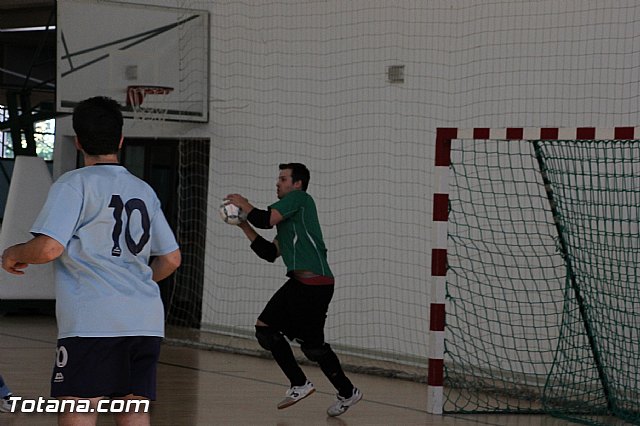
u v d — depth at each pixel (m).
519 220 12.80
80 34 17.67
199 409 10.22
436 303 10.61
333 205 15.66
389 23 14.80
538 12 12.80
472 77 13.59
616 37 11.94
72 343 5.37
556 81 12.58
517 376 12.73
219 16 17.97
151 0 19.19
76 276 5.44
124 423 5.70
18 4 23.58
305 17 16.27
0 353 13.77
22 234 18.72
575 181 11.97
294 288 9.90
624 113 11.82
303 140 16.28
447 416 10.42
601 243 11.58
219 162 17.95
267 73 17.00
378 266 14.87
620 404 11.09
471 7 13.60
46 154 29.73
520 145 12.77
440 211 10.63
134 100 17.83
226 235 17.78
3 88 25.48
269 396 11.30
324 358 10.02
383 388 12.34
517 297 12.81
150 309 5.53
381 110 14.91
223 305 17.75
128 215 5.55
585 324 11.50
